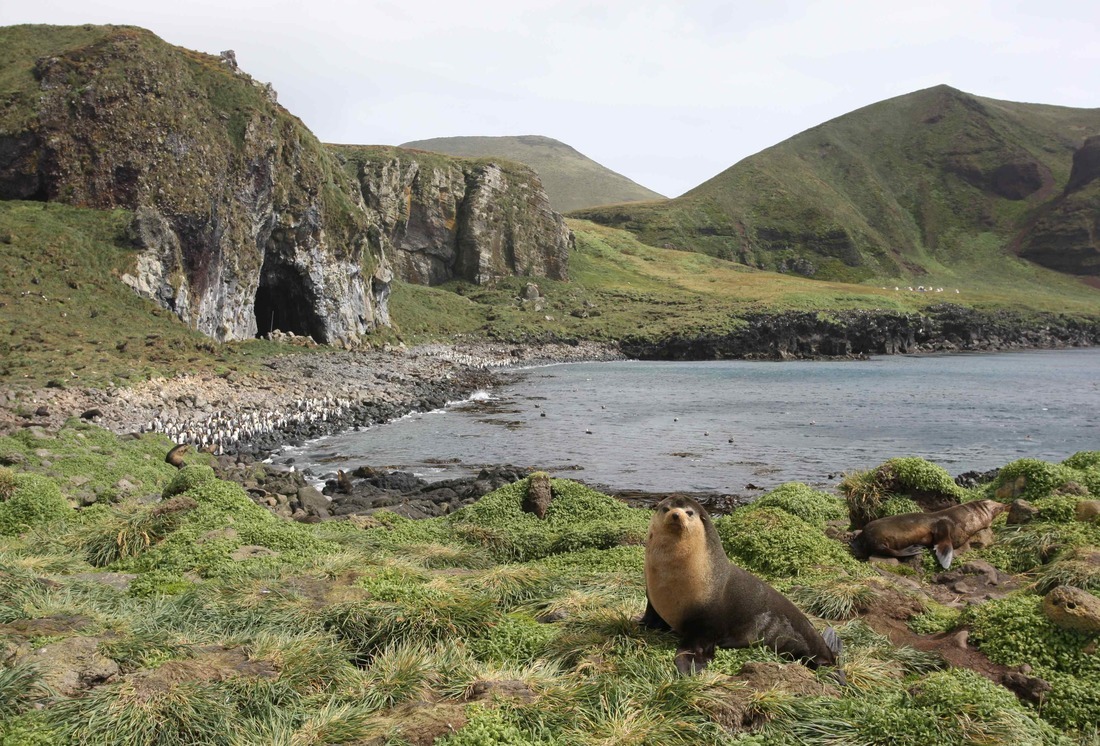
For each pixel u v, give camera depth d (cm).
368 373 5819
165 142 5812
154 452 2444
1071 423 4334
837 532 1346
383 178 12812
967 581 1112
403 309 10588
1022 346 12600
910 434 3916
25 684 641
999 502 1328
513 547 1407
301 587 962
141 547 1247
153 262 5322
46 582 937
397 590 923
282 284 7375
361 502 2183
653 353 10575
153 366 4188
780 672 691
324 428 3856
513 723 623
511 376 7488
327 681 725
